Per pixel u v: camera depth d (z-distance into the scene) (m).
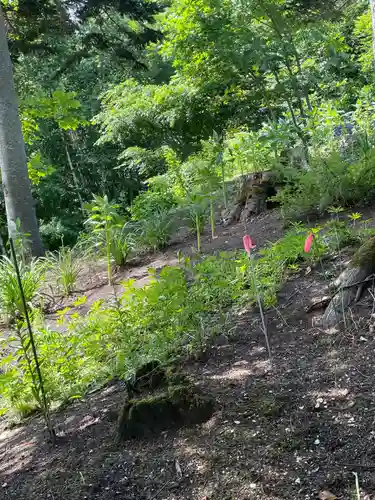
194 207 6.32
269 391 2.62
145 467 2.31
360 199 5.50
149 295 3.42
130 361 3.13
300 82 7.59
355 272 3.40
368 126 7.55
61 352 3.53
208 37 7.77
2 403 3.59
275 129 7.19
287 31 7.40
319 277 3.84
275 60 7.57
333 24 9.55
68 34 9.01
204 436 2.40
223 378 2.86
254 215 6.76
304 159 6.89
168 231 6.94
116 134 13.56
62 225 19.12
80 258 6.93
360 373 2.58
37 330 3.67
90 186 22.03
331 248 4.18
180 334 3.43
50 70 12.63
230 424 2.42
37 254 7.43
